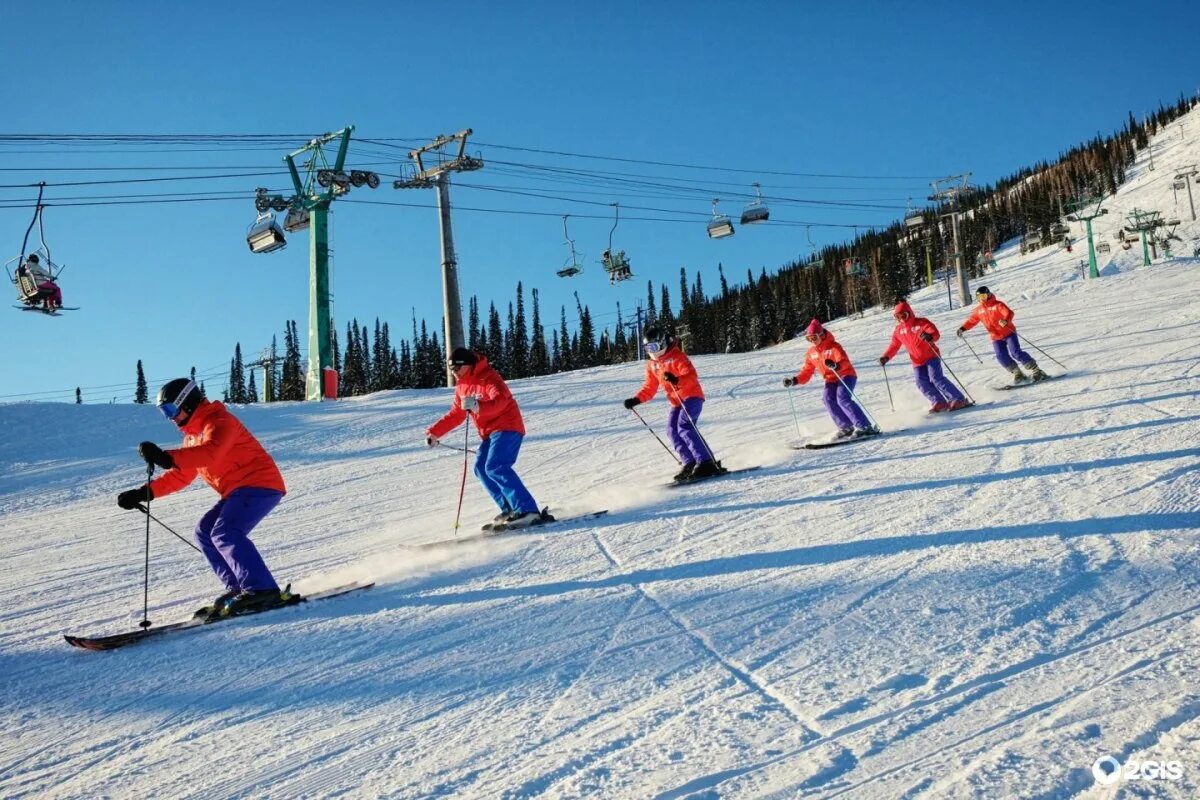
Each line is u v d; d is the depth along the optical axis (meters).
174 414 5.13
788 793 2.28
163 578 6.78
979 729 2.54
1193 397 8.90
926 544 4.91
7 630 5.36
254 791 2.71
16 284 19.45
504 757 2.76
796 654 3.43
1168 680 2.72
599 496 8.43
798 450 9.66
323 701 3.49
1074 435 7.83
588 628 4.09
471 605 4.75
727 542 5.61
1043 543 4.61
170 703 3.65
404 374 81.94
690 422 8.41
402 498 10.08
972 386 13.34
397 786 2.64
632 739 2.78
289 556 7.14
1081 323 20.75
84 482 12.66
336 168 24.44
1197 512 4.81
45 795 2.86
